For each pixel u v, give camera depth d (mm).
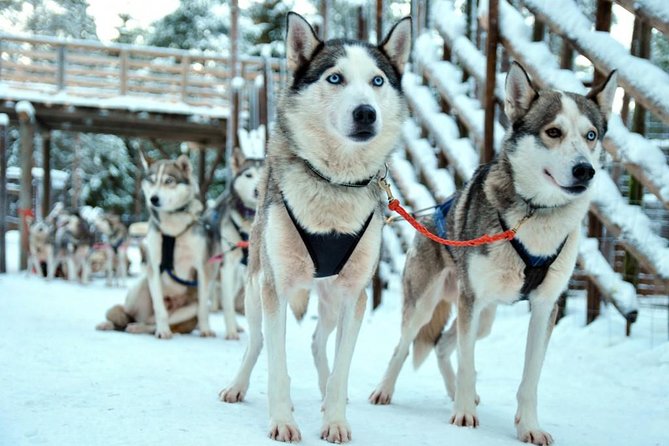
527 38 5160
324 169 2719
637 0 4234
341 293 2887
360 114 2619
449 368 3629
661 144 5238
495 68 5215
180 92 14852
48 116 14266
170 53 14742
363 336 5840
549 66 4906
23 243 13570
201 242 5816
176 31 29203
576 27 4719
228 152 11508
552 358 4430
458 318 3057
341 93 2705
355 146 2721
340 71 2771
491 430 2889
